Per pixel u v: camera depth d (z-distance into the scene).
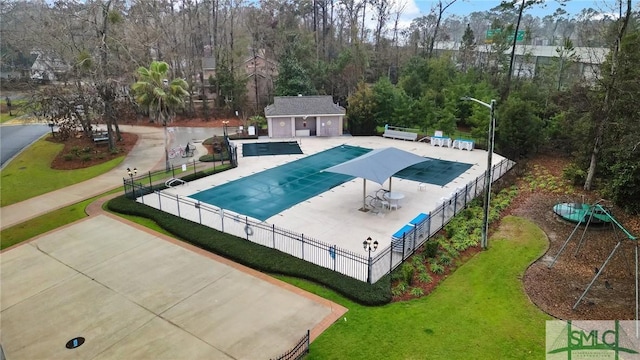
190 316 14.19
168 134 46.47
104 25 36.94
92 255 18.69
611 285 15.52
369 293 14.87
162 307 14.73
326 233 20.30
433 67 50.03
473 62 66.69
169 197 24.98
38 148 40.06
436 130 41.03
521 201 24.52
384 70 65.38
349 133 45.22
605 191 23.11
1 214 24.19
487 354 12.05
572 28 75.81
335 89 57.06
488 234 20.11
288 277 16.56
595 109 24.56
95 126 50.22
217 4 59.00
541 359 11.80
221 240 19.36
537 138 33.03
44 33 42.75
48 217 23.34
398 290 15.34
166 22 56.81
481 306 14.39
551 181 27.48
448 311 14.12
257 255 17.86
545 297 14.90
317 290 15.60
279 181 28.72
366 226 21.08
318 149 38.09
